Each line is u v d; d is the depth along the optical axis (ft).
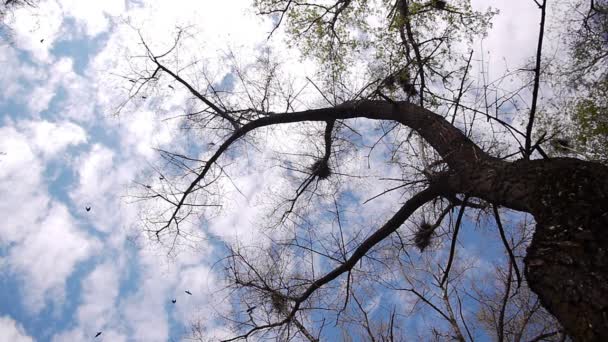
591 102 19.27
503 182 10.29
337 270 18.26
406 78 17.99
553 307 7.45
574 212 7.97
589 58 21.01
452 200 13.82
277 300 18.90
